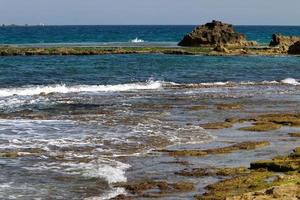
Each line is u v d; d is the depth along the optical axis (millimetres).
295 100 50062
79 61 88375
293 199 17672
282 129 35031
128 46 136125
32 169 23297
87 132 32219
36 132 31828
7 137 30078
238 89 59156
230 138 31688
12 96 49062
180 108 43594
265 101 49031
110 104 45000
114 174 22859
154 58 98062
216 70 80000
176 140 30703
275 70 82500
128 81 64125
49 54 101438
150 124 35656
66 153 26547
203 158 26250
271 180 21422
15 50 101812
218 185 20938
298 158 25000
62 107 42750
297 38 138000
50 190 20438
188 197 19688
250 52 115312
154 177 22562
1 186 20688
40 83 59531
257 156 26750
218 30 140875
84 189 20703
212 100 49062
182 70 78562
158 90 56688
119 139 30406
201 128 34750
